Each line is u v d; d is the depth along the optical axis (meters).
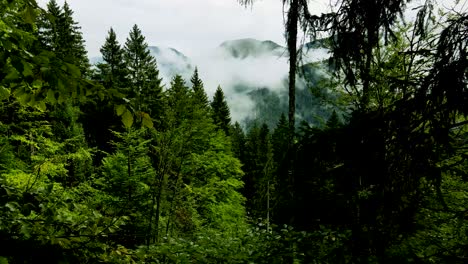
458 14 3.01
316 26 4.95
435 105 2.90
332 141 3.45
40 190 2.35
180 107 20.19
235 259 5.99
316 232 4.61
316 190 3.63
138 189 20.19
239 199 29.98
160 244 6.41
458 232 3.88
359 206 3.37
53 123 19.95
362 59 3.69
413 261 3.26
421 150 2.97
